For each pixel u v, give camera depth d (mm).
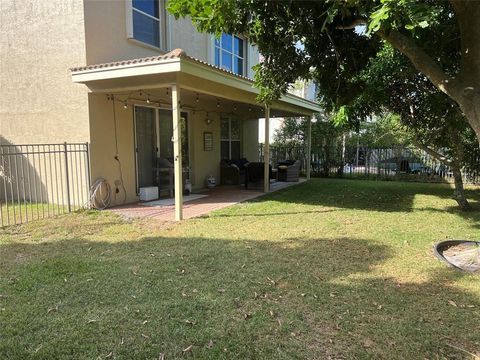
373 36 5793
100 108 7645
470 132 9367
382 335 2754
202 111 11297
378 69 7359
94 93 7457
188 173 10203
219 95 7871
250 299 3338
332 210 7723
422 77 7477
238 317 3008
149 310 3107
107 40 7715
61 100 7664
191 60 6207
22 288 3559
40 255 4594
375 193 10430
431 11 3078
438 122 7895
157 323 2902
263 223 6418
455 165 7766
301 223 6430
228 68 12922
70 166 7750
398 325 2891
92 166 7508
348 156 15461
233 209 7781
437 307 3195
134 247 4934
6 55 8156
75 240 5293
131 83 6859
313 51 6039
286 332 2791
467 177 12781
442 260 4367
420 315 3055
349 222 6516
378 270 4074
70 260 4375
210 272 3988
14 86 8180
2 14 8055
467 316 3041
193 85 6926
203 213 7320
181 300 3301
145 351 2545
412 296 3414
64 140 7746
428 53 5836
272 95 6465
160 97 9164
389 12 3117
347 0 3648
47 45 7652
